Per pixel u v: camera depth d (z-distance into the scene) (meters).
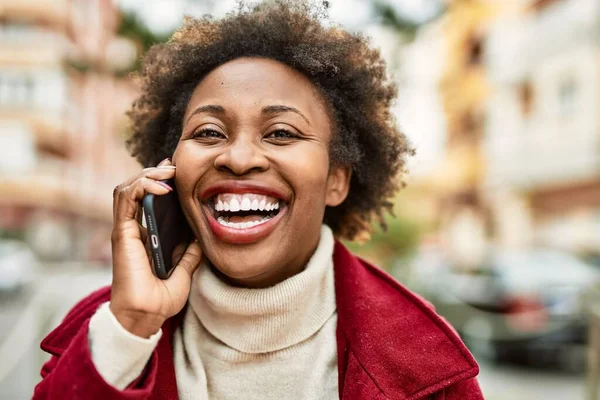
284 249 1.43
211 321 1.50
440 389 1.46
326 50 1.57
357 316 1.52
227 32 1.54
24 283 14.32
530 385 6.14
